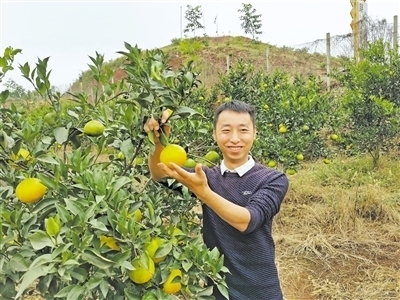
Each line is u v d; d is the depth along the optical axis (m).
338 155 7.97
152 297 1.64
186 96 1.90
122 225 1.54
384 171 7.06
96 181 1.64
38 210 1.72
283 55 23.12
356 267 4.50
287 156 5.06
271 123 6.06
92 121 2.05
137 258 1.60
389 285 4.10
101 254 1.60
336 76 8.40
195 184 1.70
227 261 2.13
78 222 1.49
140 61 1.81
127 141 1.91
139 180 2.49
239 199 2.07
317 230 5.27
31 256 1.67
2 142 1.88
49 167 1.99
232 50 25.80
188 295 1.79
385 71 7.28
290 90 7.31
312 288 4.21
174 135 2.78
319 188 6.48
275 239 5.12
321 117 6.26
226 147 2.08
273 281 2.18
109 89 2.28
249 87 8.20
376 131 7.18
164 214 2.56
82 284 1.60
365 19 12.36
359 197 5.65
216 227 2.14
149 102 1.78
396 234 5.03
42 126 2.18
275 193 2.00
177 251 1.81
